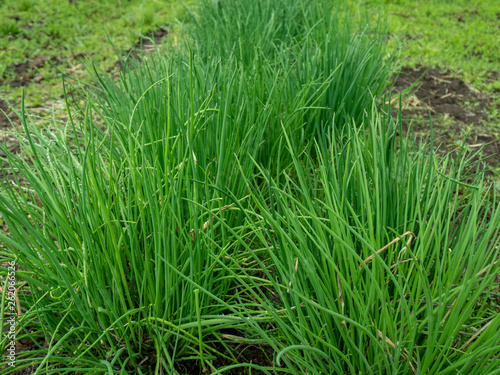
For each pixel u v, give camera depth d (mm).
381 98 3020
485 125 3312
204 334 1526
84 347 1464
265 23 3287
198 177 1684
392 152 1651
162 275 1439
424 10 5422
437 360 1199
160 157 1769
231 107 2047
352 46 2686
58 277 1430
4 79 4062
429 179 1570
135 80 2225
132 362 1432
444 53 4391
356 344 1341
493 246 1383
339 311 1251
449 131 3246
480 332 1273
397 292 1335
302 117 2250
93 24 5219
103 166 1741
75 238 1387
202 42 3006
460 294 1179
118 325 1348
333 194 1346
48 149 1598
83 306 1421
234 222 1794
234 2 3660
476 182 1712
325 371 1247
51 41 4801
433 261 1528
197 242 1394
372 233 1280
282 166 2289
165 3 5805
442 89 3848
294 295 1252
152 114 1879
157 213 1316
